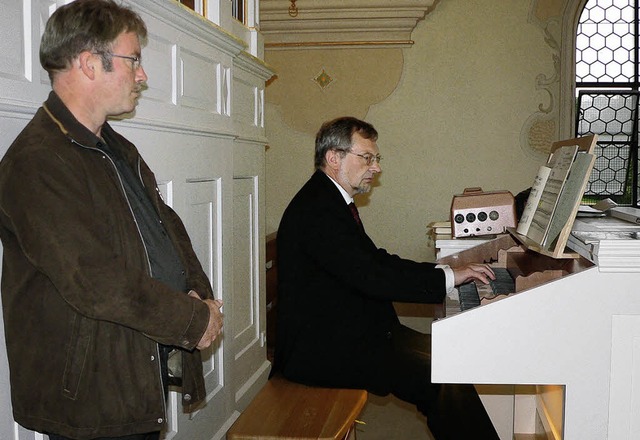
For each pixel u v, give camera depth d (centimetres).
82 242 149
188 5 282
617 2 584
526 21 552
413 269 268
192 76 273
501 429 318
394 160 569
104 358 157
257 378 383
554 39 552
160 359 177
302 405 240
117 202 164
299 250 273
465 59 558
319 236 266
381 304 282
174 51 252
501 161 562
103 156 166
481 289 262
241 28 372
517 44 554
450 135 564
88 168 159
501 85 557
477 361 200
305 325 269
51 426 154
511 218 346
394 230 573
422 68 561
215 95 303
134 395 160
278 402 243
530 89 556
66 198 150
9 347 155
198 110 278
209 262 295
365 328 271
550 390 266
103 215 160
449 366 200
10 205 148
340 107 570
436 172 567
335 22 542
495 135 561
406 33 553
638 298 192
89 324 155
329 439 212
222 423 309
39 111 161
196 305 165
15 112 165
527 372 198
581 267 202
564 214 211
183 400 186
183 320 161
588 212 315
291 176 580
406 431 371
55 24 159
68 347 154
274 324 479
